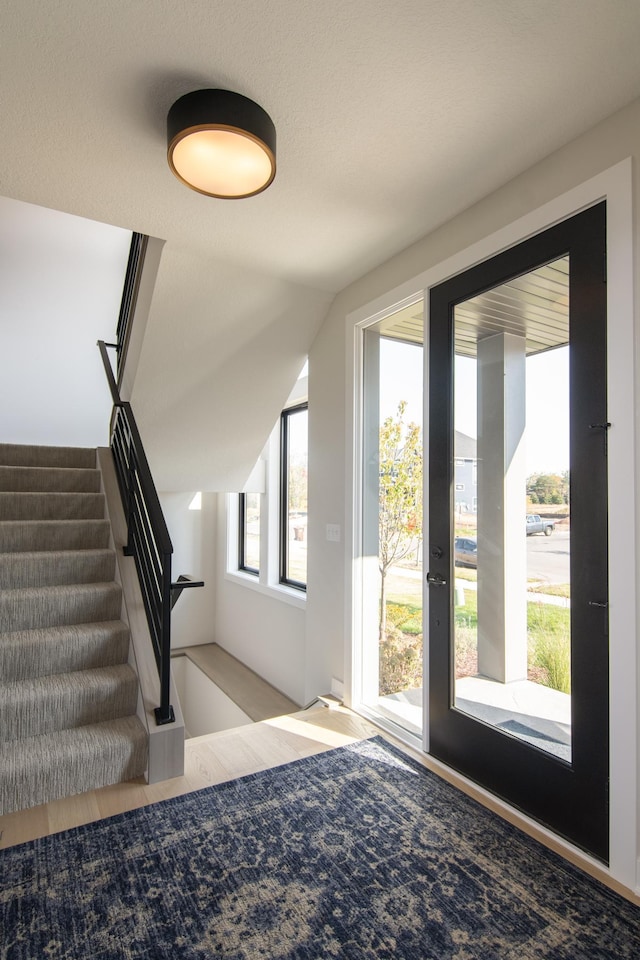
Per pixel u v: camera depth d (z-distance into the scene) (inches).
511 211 81.5
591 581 68.9
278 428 183.2
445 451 93.5
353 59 57.6
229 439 152.6
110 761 81.5
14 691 84.8
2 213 145.1
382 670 113.5
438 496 94.8
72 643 93.8
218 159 65.7
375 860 66.2
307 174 79.5
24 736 82.9
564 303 74.1
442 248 95.0
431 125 68.8
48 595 99.7
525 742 77.4
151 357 122.3
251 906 58.6
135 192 84.2
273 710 154.5
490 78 60.7
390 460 112.4
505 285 83.4
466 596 89.0
